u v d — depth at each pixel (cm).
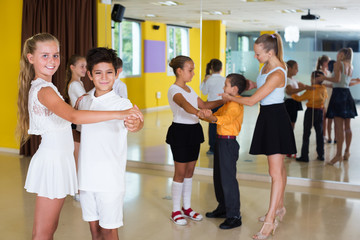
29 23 617
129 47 598
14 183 497
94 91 249
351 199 455
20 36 636
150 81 591
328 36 486
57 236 345
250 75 518
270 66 347
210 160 556
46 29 611
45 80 243
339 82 488
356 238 347
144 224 375
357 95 482
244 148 536
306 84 502
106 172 238
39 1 609
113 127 239
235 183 368
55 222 246
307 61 498
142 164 597
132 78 598
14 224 370
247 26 519
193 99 372
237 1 521
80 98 259
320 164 507
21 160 614
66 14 599
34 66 241
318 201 446
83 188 241
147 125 595
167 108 590
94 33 595
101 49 241
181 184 378
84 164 241
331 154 502
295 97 508
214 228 368
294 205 432
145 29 589
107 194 238
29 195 452
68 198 446
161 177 541
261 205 432
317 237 349
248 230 364
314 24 490
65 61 603
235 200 368
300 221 386
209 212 402
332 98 493
